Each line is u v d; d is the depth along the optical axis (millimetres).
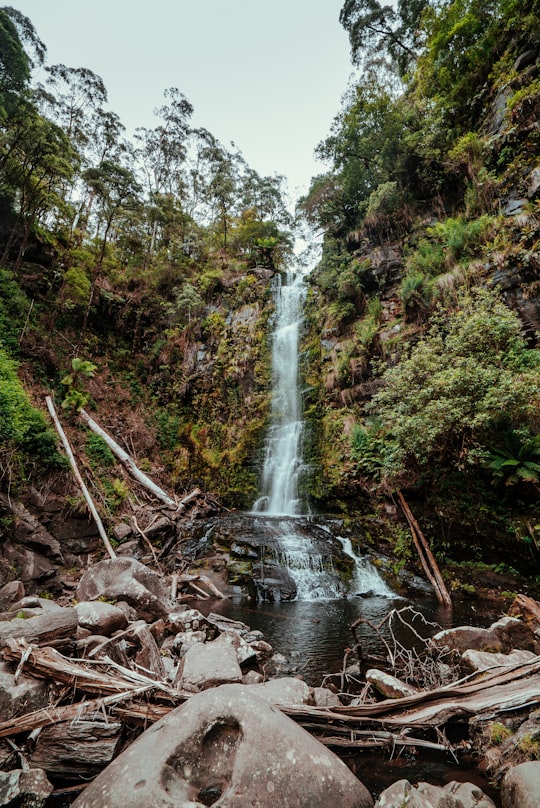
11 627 3484
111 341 20531
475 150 13203
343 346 15117
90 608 4637
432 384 8703
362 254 16906
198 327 20328
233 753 2461
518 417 8086
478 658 4242
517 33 13445
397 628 6301
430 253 12945
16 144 14461
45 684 3191
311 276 19547
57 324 17781
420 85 17359
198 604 7672
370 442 11727
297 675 4742
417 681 4285
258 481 14914
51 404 12969
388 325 13570
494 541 8297
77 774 2766
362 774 2955
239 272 23109
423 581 8430
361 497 11352
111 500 11250
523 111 11797
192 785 2328
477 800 2523
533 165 11180
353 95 18047
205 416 17656
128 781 2250
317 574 8727
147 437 17031
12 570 7023
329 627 6422
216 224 31250
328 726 3225
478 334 8758
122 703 3148
